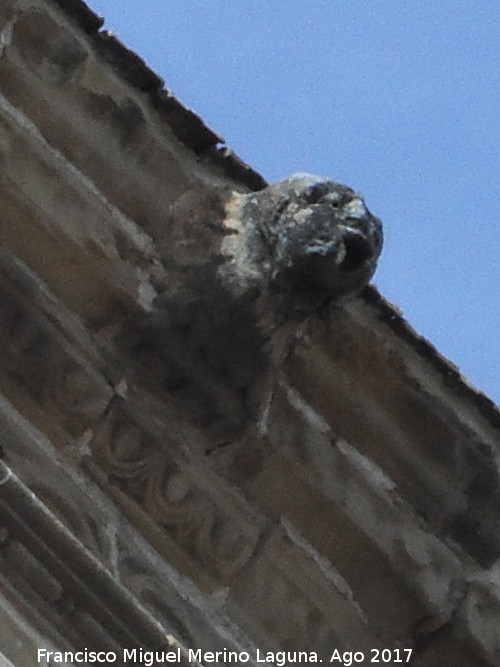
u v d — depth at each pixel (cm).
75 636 1139
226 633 1244
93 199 1271
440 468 1345
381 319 1327
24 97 1263
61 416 1241
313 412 1312
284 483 1292
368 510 1314
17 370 1237
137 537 1241
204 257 1283
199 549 1258
